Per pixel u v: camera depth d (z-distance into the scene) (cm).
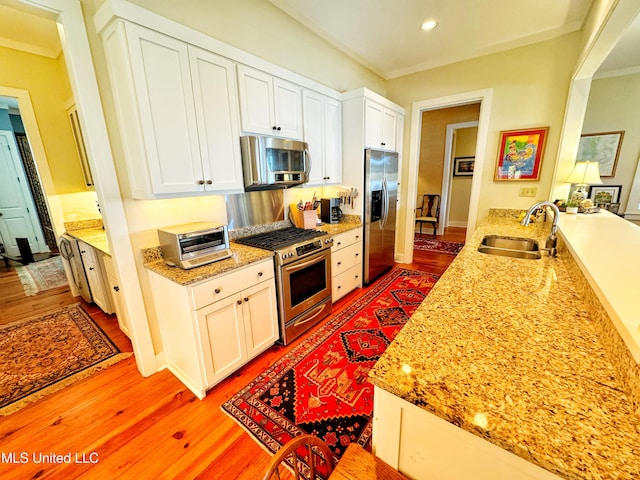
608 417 59
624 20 166
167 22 150
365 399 171
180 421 158
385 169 336
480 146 328
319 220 306
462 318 101
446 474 70
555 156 292
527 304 111
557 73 279
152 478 130
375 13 242
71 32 145
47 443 147
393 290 325
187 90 163
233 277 177
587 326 94
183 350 177
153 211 185
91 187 281
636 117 384
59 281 376
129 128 154
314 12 240
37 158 281
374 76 363
